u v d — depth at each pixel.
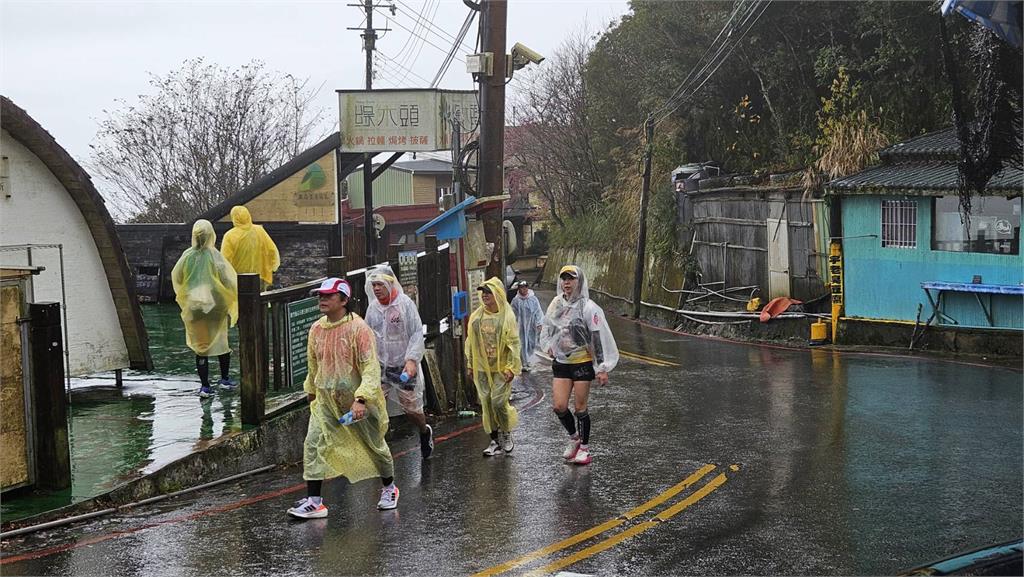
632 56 38.62
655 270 33.16
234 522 7.96
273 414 10.61
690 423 12.71
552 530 7.71
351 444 8.19
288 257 25.56
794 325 23.67
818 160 24.20
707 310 27.98
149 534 7.55
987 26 7.78
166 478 8.86
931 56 23.78
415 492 9.16
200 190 32.06
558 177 47.56
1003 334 19.23
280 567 6.73
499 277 15.26
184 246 24.80
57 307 8.27
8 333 8.01
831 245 22.55
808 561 6.86
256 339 10.34
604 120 42.22
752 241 26.47
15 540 7.33
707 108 31.94
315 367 8.14
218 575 6.55
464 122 23.69
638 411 13.86
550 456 10.79
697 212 30.03
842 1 25.98
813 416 12.97
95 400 11.85
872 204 21.64
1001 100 9.19
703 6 30.94
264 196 25.89
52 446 8.18
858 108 24.97
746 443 11.26
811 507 8.35
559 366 10.34
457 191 16.45
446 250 14.85
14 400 8.04
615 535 7.54
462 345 14.57
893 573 6.58
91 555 7.00
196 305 11.68
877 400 14.17
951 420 12.48
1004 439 11.25
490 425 10.87
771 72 28.09
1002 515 8.07
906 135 24.20
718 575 6.56
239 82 33.19
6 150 11.48
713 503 8.53
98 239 12.66
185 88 32.66
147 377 13.50
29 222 11.84
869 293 21.89
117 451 9.36
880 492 8.86
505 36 14.54
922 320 20.81
